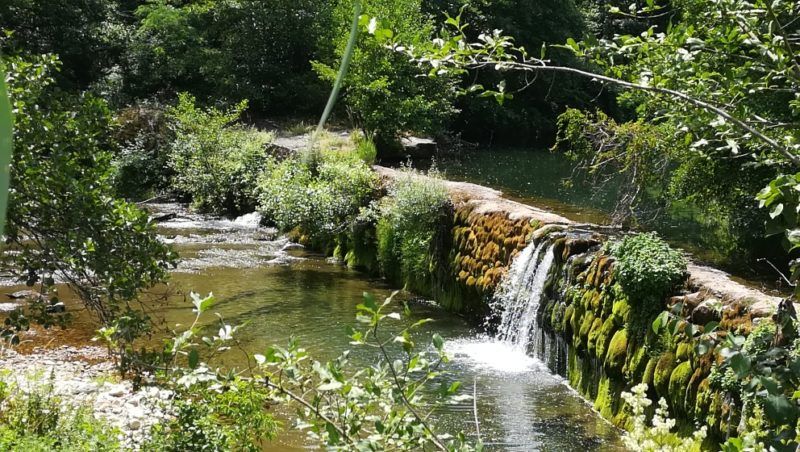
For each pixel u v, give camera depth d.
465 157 23.31
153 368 4.75
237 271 12.57
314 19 26.12
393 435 2.84
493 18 27.72
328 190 13.56
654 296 6.97
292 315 10.20
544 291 8.84
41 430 5.17
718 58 2.88
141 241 5.10
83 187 4.86
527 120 29.55
